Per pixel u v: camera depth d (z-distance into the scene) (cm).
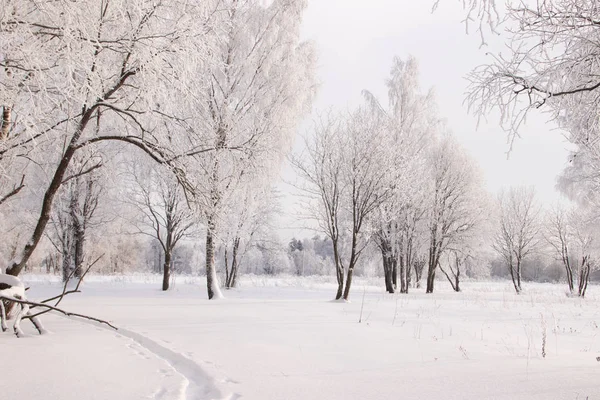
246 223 2572
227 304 1396
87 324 876
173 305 1331
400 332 876
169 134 941
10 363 504
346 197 1817
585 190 1889
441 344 742
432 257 2780
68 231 2394
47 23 626
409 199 2473
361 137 1792
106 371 478
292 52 1805
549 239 3559
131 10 702
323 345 686
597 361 600
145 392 399
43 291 1978
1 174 760
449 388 422
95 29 629
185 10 754
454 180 2730
